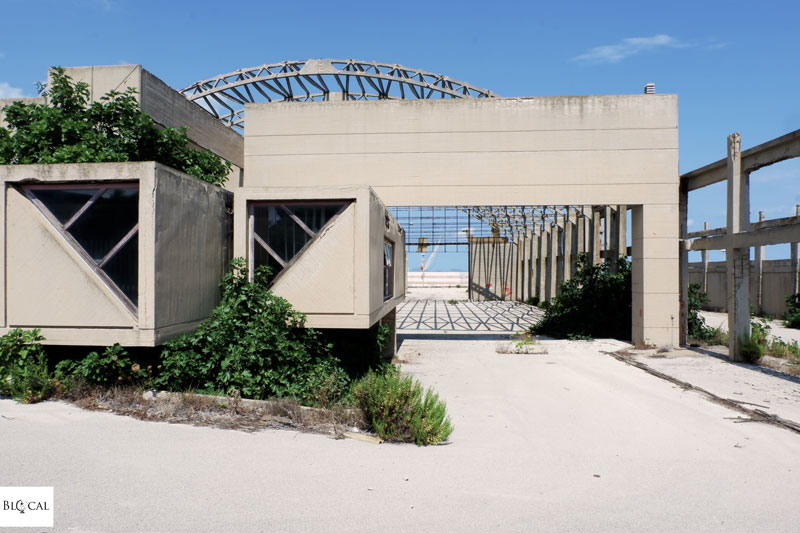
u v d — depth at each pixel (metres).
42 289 6.75
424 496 4.17
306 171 14.84
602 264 20.39
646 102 14.72
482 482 4.56
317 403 6.88
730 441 6.15
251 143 14.87
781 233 10.66
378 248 9.09
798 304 21.95
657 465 5.23
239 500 3.89
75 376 6.70
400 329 20.75
